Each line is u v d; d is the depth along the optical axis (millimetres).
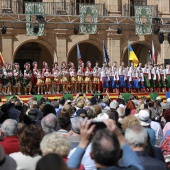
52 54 56375
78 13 58750
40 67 63281
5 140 12633
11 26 54562
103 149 8125
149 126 15227
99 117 15297
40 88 48844
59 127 15664
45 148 10016
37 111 19125
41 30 53406
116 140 8203
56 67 49844
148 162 10211
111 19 57312
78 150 9156
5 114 18906
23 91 48312
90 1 59969
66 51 56656
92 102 28172
